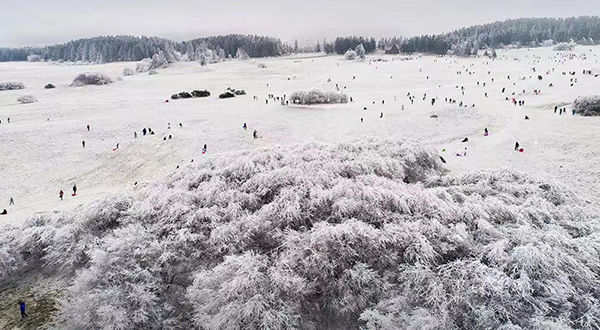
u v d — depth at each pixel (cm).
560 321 1327
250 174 2506
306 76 11500
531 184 2500
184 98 7825
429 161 3338
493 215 2020
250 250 1800
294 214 1978
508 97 6431
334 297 1662
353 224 1816
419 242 1727
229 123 5531
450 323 1405
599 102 4647
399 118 5562
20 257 2070
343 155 2911
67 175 3981
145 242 1906
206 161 2975
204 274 1666
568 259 1573
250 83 10238
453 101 6372
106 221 2273
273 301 1549
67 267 2023
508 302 1422
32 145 4612
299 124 5494
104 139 4909
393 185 2295
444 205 2048
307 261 1703
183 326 1675
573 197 2405
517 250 1583
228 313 1460
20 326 1692
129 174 4041
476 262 1585
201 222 2091
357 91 8469
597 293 1503
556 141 3900
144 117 5919
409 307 1522
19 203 3369
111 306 1544
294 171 2394
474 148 4131
